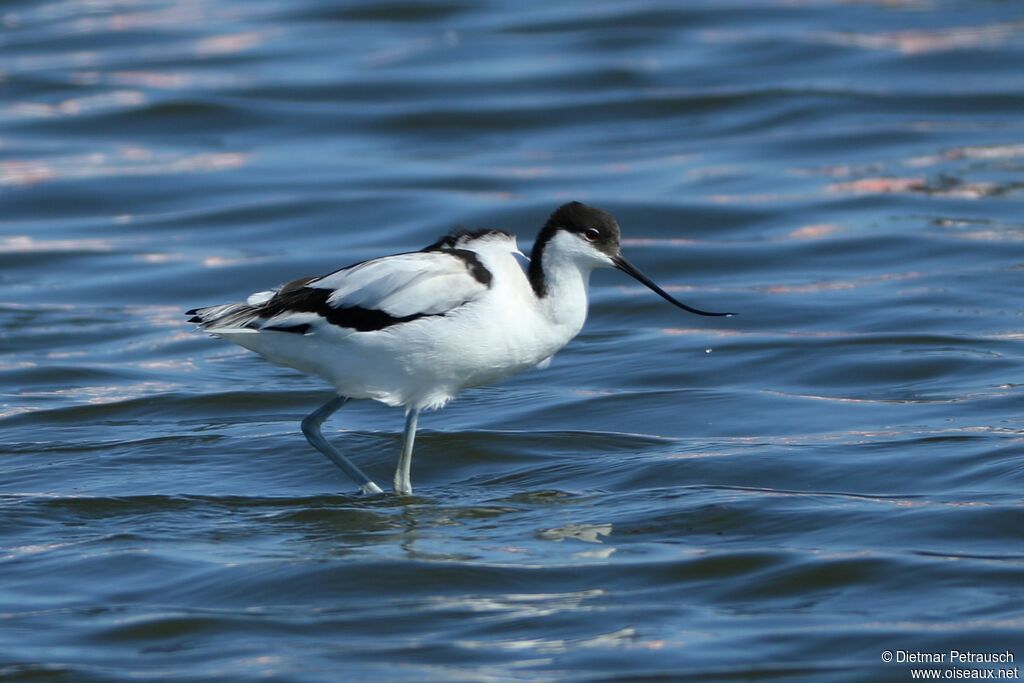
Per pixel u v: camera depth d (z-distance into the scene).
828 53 29.77
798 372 14.69
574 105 27.00
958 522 10.12
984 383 13.88
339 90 28.20
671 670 8.12
